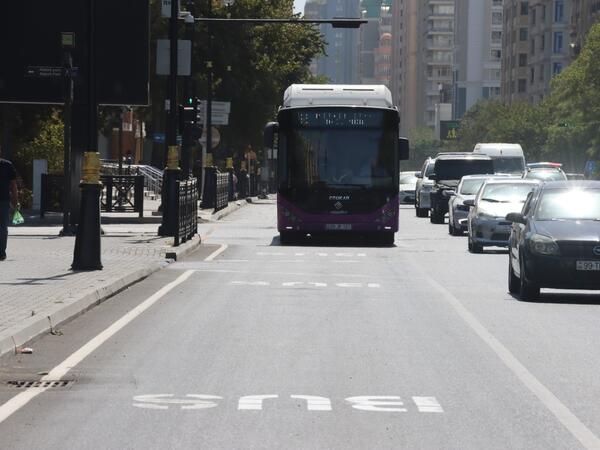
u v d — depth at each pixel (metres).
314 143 83.25
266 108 170.25
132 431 21.45
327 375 27.95
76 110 95.88
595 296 49.25
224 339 34.12
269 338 34.44
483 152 143.38
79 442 20.55
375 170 83.38
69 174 83.56
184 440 20.72
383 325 37.94
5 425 21.95
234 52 162.62
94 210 53.59
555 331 36.97
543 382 27.28
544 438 21.16
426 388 26.33
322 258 69.75
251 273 57.88
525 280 46.34
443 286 52.62
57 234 85.06
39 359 30.06
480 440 20.97
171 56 82.06
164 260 62.12
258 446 20.30
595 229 46.44
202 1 157.88
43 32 100.44
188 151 97.12
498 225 75.75
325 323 38.25
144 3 101.38
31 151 125.31
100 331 35.66
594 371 28.95
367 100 84.38
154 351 31.62
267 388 26.08
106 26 101.31
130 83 101.50
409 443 20.67
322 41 183.38
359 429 21.81
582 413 23.53
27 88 100.12
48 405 23.95
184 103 97.06
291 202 83.12
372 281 54.69
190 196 79.94
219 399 24.69
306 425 22.11
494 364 29.98
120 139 137.62
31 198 118.88
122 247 70.75
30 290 43.53
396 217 83.56
